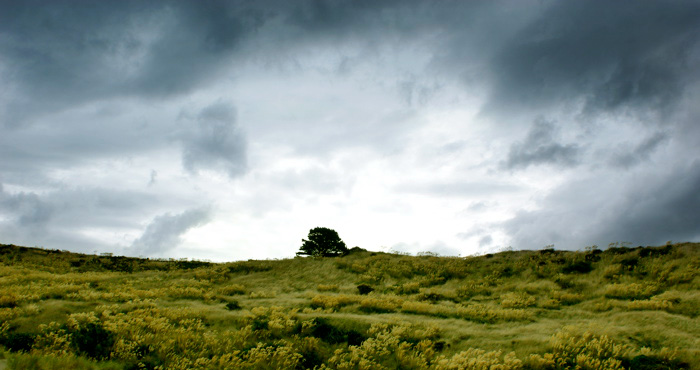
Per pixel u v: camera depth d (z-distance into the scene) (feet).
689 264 73.15
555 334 46.80
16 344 40.47
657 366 35.86
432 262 111.45
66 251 145.38
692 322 48.16
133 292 74.13
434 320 57.88
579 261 89.86
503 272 94.99
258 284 105.81
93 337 43.45
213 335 47.93
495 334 48.80
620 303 62.85
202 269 124.98
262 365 41.42
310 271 117.50
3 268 96.43
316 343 47.91
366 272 109.91
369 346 46.19
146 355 41.70
